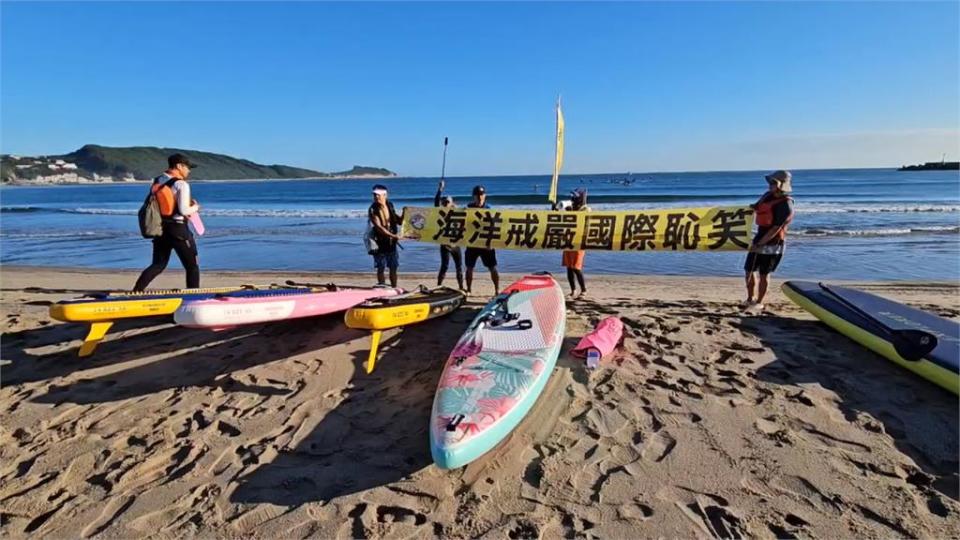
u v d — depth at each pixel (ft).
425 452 12.46
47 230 73.56
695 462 11.91
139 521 10.29
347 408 14.58
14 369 17.33
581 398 14.93
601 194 164.66
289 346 18.86
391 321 17.04
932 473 11.40
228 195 209.56
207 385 16.06
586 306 24.50
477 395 12.76
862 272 39.24
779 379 15.93
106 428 13.71
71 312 16.83
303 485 11.32
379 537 9.73
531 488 11.12
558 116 26.37
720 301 26.76
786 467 11.68
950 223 64.64
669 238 23.63
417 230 25.62
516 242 24.89
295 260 48.19
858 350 18.03
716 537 9.65
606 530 9.86
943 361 14.93
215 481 11.49
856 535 9.65
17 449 12.81
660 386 15.58
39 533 10.00
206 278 37.45
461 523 10.09
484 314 18.44
